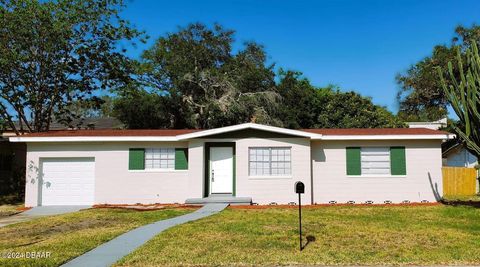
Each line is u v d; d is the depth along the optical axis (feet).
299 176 59.16
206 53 118.73
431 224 40.75
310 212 49.73
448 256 27.99
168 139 61.05
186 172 61.82
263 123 106.83
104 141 61.62
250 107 110.73
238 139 59.98
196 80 110.93
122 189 61.67
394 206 55.57
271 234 35.60
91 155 62.18
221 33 121.60
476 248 30.35
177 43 117.91
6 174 78.33
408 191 60.54
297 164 59.26
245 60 119.96
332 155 61.46
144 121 113.80
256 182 59.21
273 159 59.82
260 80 116.67
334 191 60.90
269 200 58.90
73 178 62.34
